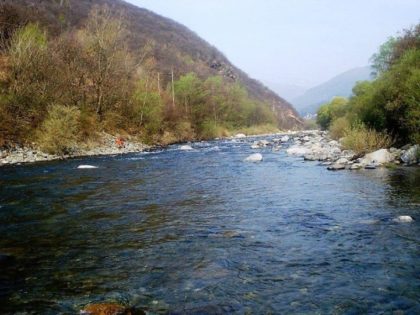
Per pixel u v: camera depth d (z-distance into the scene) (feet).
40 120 108.47
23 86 107.76
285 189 50.98
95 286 21.81
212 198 46.62
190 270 23.98
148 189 53.78
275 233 31.50
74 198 48.01
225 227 33.71
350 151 88.12
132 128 153.17
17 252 27.96
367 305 18.75
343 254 26.03
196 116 220.23
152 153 116.57
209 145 153.48
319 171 65.98
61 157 103.55
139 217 37.99
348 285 21.12
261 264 24.70
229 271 23.66
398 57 123.44
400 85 82.48
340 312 18.15
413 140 77.30
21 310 18.94
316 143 124.67
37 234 32.53
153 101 161.58
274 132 350.64
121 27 162.09
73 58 138.31
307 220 35.12
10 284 22.25
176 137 184.65
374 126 92.27
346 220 34.53
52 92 115.44
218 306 19.04
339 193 46.52
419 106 72.54
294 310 18.47
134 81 174.81
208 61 531.50
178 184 57.67
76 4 367.25
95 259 26.32
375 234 30.07
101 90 140.15
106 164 86.38
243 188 52.95
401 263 24.04
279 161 84.48
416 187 47.26
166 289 21.24
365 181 53.31
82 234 32.37
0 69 110.63
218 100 270.05
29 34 126.93
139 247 28.76
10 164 86.94
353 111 125.18
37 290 21.35
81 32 161.99
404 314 17.76
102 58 145.38
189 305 19.24
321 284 21.35
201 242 29.66
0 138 96.94
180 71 333.62
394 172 59.47
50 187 56.18
